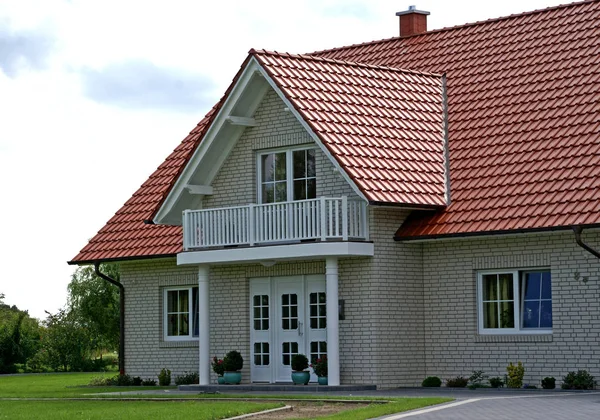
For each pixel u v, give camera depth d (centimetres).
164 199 2903
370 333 2600
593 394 2245
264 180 2852
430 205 2588
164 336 3244
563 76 2802
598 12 2970
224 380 2808
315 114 2628
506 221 2478
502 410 1839
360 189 2494
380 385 2589
